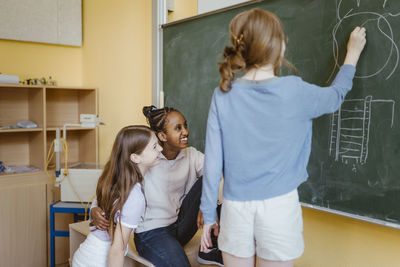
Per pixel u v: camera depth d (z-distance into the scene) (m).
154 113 1.77
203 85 2.07
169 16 2.59
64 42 3.20
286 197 1.13
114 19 2.98
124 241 1.48
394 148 1.31
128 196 1.49
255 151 1.12
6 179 2.65
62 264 2.94
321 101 1.12
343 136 1.45
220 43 1.95
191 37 2.11
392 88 1.29
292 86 1.07
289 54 1.62
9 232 2.68
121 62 2.94
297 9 1.58
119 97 2.99
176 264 1.59
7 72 2.97
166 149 1.80
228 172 1.19
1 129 2.60
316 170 1.56
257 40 1.08
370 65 1.35
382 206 1.35
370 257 1.52
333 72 1.46
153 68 2.38
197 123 2.13
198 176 1.90
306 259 1.76
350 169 1.44
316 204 1.57
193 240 1.95
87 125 2.81
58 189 2.88
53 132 3.17
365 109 1.38
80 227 2.08
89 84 3.31
